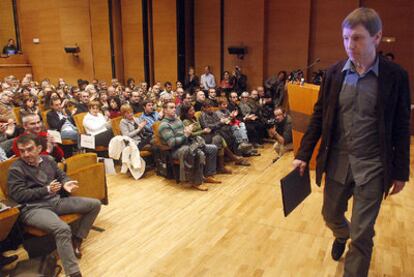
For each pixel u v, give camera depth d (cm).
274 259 228
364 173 155
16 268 265
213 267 221
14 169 280
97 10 1127
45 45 1280
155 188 475
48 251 297
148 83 1075
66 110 635
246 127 667
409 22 741
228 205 317
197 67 1009
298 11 852
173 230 361
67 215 295
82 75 1204
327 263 221
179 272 216
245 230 269
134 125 531
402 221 280
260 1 886
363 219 157
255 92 757
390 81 148
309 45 855
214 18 957
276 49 891
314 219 284
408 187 353
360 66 152
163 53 1032
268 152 653
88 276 283
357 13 146
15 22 1350
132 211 405
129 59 1101
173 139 475
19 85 896
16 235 277
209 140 527
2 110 451
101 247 327
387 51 763
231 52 915
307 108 296
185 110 514
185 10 995
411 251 235
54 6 1217
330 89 164
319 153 172
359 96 153
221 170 538
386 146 150
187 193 459
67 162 329
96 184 332
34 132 352
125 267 296
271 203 320
